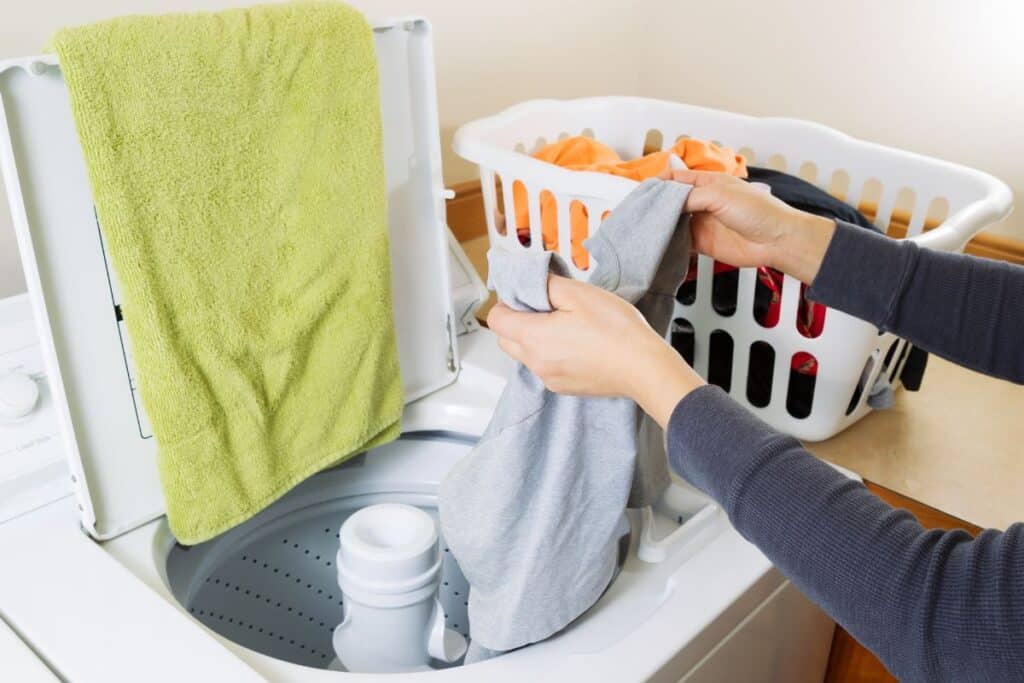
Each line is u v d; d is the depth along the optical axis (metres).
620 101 1.54
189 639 0.71
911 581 0.48
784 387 1.11
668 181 0.76
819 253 0.77
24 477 0.85
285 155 0.85
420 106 0.99
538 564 0.77
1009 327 0.71
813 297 0.78
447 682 0.71
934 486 1.05
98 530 0.84
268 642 1.06
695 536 0.89
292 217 0.87
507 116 1.39
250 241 0.84
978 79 1.50
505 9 1.62
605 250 0.75
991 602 0.45
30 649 0.70
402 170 1.00
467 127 1.31
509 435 0.76
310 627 1.11
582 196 1.09
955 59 1.51
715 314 1.14
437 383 1.11
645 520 0.90
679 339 1.21
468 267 1.20
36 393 0.85
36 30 1.07
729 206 0.78
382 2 1.42
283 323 0.88
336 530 1.13
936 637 0.47
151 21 0.74
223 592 1.01
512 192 1.20
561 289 0.66
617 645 0.74
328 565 1.13
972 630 0.45
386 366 1.00
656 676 0.72
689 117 1.50
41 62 0.71
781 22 1.71
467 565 0.83
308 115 0.85
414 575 0.90
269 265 0.86
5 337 0.87
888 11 1.57
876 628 0.49
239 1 1.26
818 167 1.38
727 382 1.19
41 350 0.85
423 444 1.12
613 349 0.62
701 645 0.78
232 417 0.86
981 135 1.52
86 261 0.78
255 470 0.89
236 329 0.85
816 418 1.10
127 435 0.84
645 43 1.93
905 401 1.25
